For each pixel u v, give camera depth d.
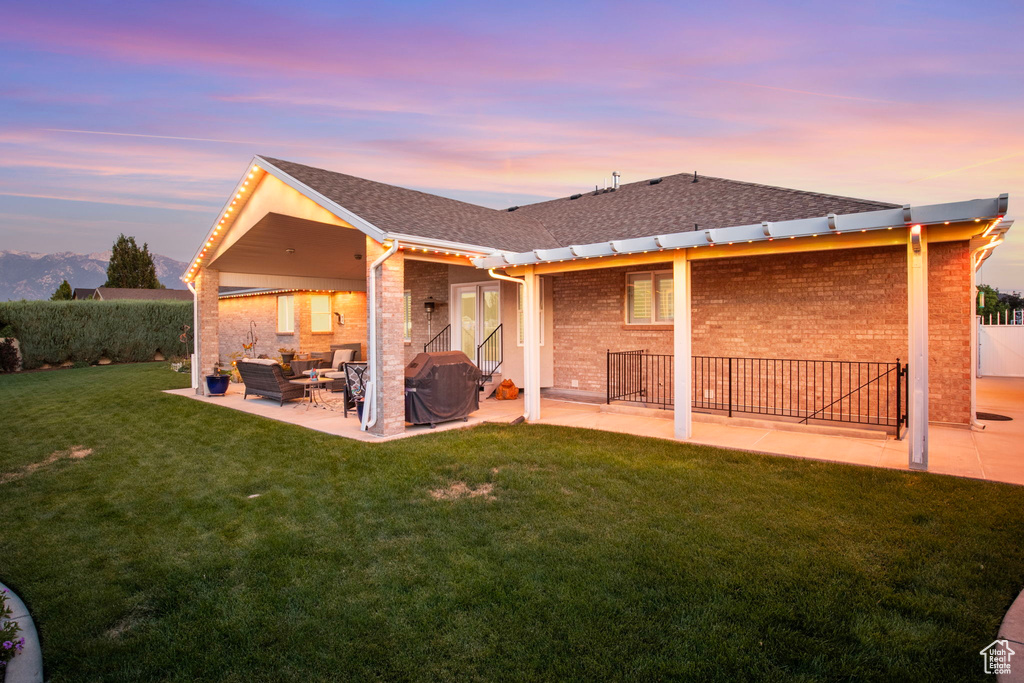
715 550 4.06
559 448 7.35
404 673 2.72
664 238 7.32
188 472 6.61
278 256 13.64
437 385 9.08
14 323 19.75
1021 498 5.05
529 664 2.76
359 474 6.37
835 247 6.50
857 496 5.21
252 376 12.38
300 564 4.04
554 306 12.87
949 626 3.02
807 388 9.12
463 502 5.33
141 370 19.48
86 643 3.06
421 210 10.98
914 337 6.00
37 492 5.91
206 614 3.37
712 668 2.69
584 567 3.86
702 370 10.29
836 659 2.75
